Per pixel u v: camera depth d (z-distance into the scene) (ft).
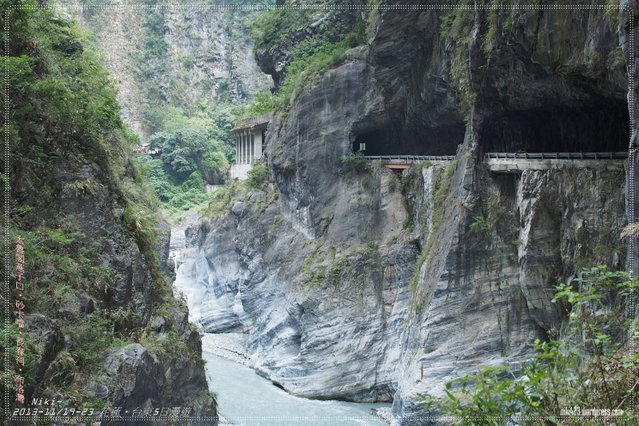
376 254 167.73
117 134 132.16
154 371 87.97
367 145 196.75
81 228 90.74
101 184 95.45
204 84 493.36
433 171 158.10
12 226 80.02
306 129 187.52
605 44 94.07
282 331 177.68
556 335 116.78
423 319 133.28
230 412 142.92
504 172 129.39
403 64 169.58
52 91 89.92
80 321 82.58
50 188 88.99
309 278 172.45
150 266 105.29
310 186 185.16
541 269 117.80
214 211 241.14
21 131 86.69
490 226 128.88
